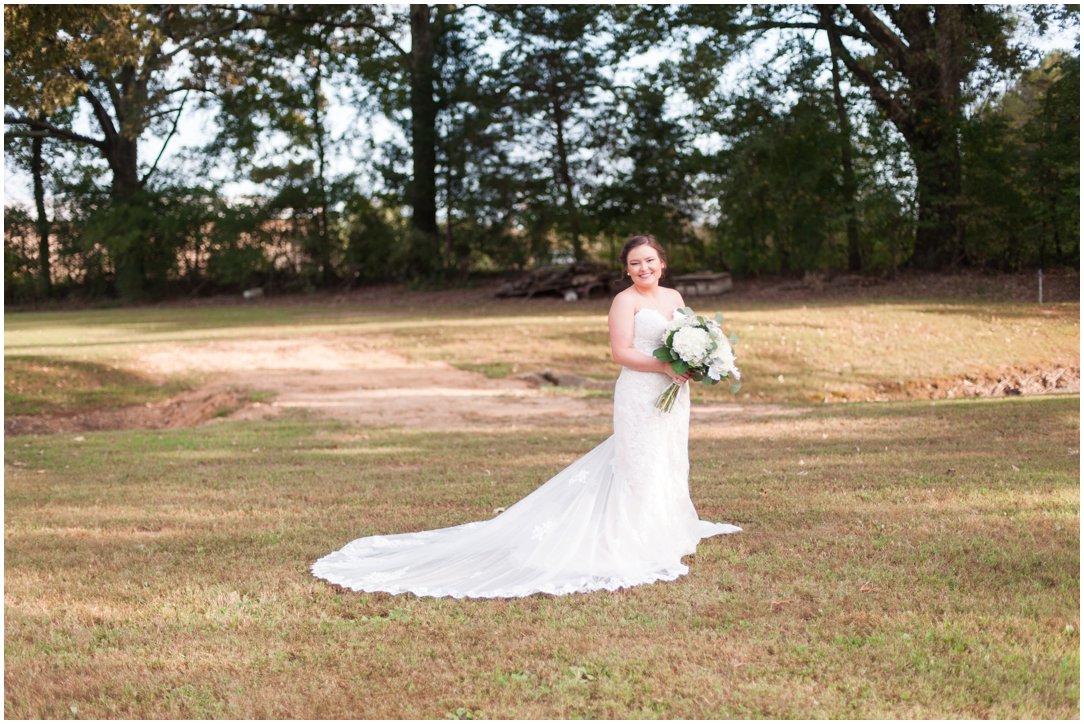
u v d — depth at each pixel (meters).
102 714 3.38
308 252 36.09
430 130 33.78
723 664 3.62
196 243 37.47
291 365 17.53
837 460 7.95
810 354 17.08
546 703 3.35
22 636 4.15
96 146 37.94
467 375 16.62
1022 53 24.41
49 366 16.66
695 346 4.85
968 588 4.37
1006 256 25.95
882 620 4.00
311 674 3.66
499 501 6.67
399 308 28.84
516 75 30.89
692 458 8.44
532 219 32.28
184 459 9.38
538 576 4.75
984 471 7.07
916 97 25.14
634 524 5.02
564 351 18.42
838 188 26.44
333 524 6.09
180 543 5.71
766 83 26.12
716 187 27.03
